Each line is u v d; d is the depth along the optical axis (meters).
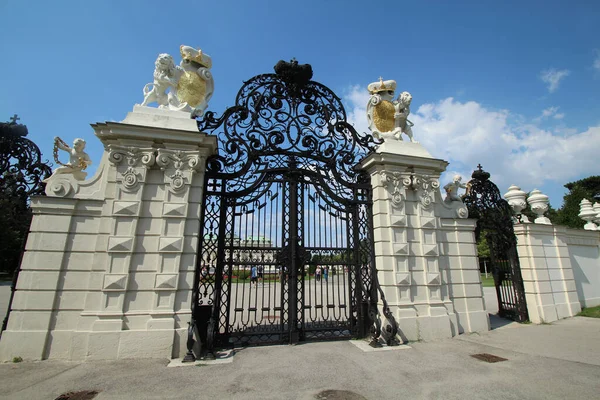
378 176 8.43
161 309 6.36
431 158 8.66
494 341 7.82
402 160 8.48
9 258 16.02
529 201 11.84
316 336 7.79
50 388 4.80
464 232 9.56
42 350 5.98
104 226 6.58
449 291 8.98
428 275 8.23
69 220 6.58
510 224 10.71
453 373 5.60
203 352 6.59
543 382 5.18
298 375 5.46
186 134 6.98
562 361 6.27
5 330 6.05
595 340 7.89
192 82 7.79
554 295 10.65
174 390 4.79
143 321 6.29
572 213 25.72
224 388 4.89
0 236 14.11
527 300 10.43
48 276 6.31
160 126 7.10
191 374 5.43
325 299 15.34
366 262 8.30
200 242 7.24
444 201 9.77
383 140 9.04
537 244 10.76
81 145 7.16
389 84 9.30
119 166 6.83
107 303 6.21
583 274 12.32
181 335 6.33
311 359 6.32
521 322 10.02
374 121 9.26
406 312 7.81
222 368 5.75
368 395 4.68
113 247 6.38
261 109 8.34
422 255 8.34
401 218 8.22
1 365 5.71
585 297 12.05
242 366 5.87
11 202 7.04
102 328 6.07
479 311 9.09
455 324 8.42
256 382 5.14
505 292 10.75
